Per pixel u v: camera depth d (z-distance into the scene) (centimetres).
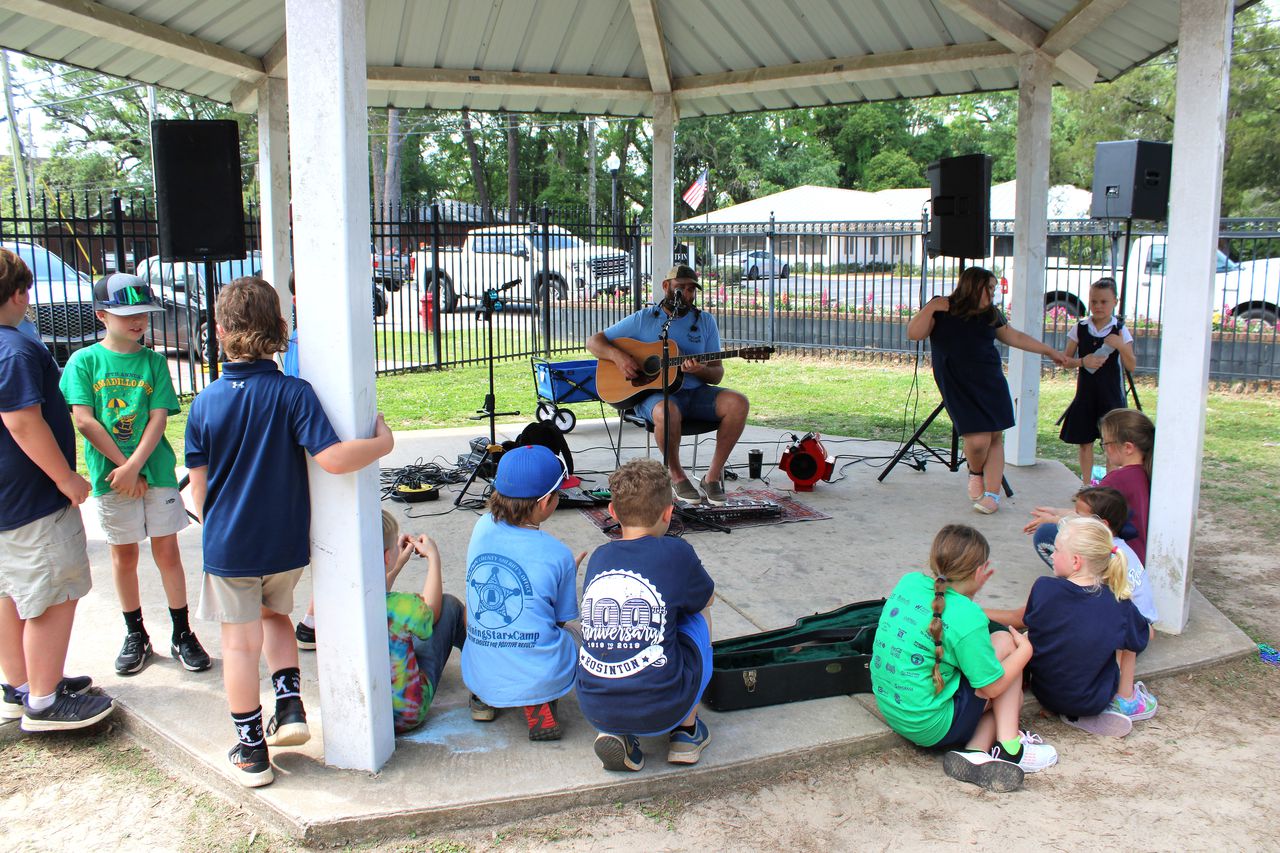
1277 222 1012
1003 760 293
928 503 586
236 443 262
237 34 612
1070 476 659
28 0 487
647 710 268
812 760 301
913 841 264
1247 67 2284
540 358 1308
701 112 822
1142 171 850
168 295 1183
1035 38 617
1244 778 295
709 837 265
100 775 295
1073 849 261
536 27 687
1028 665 324
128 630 350
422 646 319
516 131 4028
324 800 268
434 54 712
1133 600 340
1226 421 880
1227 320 1077
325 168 255
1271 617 423
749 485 633
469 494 600
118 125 3922
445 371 1237
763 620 397
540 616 297
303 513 270
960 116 4291
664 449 561
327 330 262
